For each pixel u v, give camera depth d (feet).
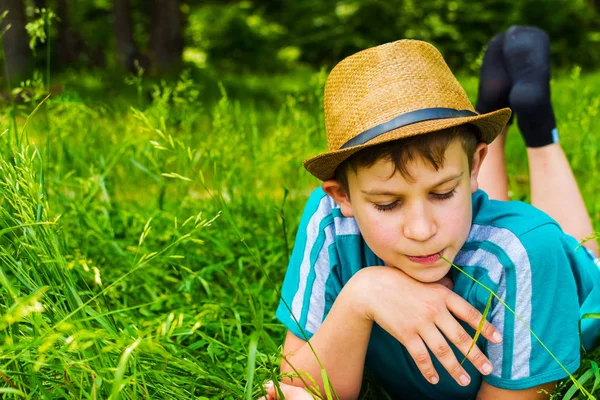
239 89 39.04
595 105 11.34
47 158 10.03
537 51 9.24
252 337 4.68
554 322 5.51
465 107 5.21
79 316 4.96
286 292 6.52
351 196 5.36
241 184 10.90
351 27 61.77
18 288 5.02
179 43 46.32
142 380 4.86
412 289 5.55
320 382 5.89
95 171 10.40
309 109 13.92
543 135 9.00
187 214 10.46
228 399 5.70
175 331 6.31
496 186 9.27
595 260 7.70
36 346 4.45
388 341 6.07
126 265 8.89
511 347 5.54
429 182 4.89
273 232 10.36
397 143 4.82
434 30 58.65
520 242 5.47
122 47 43.68
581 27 60.70
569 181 9.02
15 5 32.91
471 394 6.30
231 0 68.54
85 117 11.83
